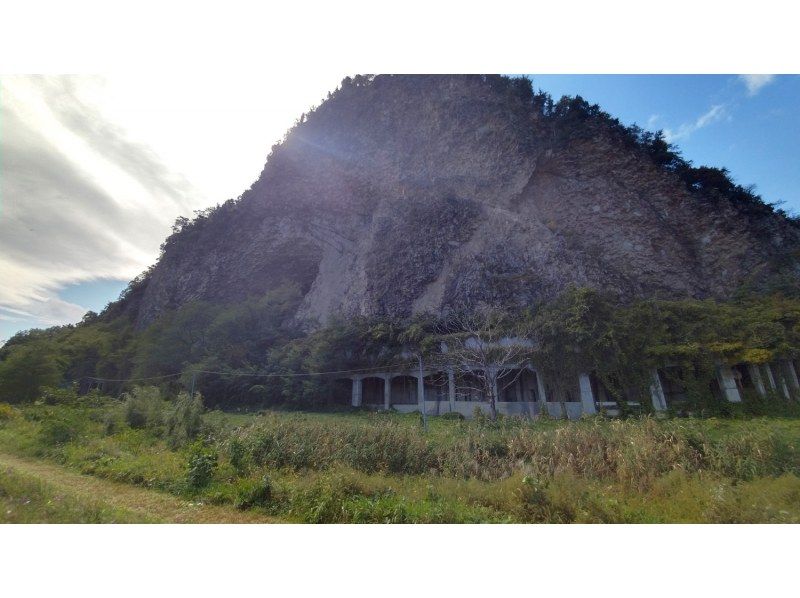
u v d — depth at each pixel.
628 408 23.81
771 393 23.70
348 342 32.94
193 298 55.31
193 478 9.75
